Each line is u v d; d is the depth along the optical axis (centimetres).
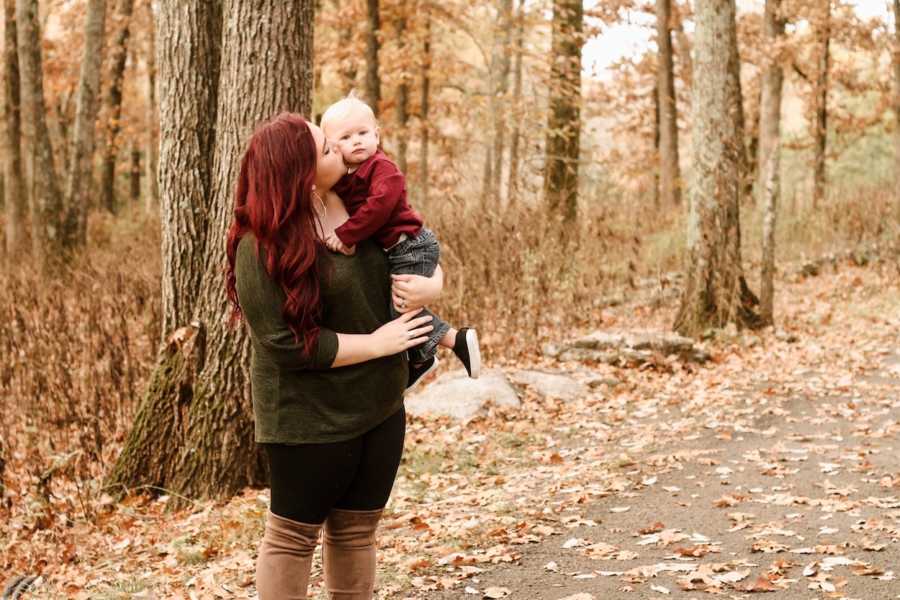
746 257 1511
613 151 2486
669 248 1428
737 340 1077
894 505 512
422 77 2066
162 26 674
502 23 1878
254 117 617
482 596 404
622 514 526
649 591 400
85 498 648
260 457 651
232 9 613
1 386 845
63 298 1006
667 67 2147
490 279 1042
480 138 1955
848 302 1259
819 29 1967
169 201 679
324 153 253
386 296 267
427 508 557
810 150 2553
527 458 681
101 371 850
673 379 923
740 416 769
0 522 623
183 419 659
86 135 1788
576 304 1094
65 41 2406
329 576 280
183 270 678
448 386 832
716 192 1119
